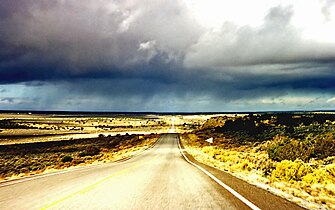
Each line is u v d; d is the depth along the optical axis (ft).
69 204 24.52
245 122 242.17
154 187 33.94
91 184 36.60
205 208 22.81
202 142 193.57
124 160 100.68
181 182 38.22
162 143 208.64
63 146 206.80
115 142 229.66
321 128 160.04
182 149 155.84
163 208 22.95
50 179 43.73
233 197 27.14
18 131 416.46
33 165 110.52
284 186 35.68
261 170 56.24
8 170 99.19
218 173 49.85
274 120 228.22
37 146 208.13
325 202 26.18
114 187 33.99
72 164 99.19
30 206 24.00
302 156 79.05
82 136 331.16
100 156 131.23
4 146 210.59
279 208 22.61
